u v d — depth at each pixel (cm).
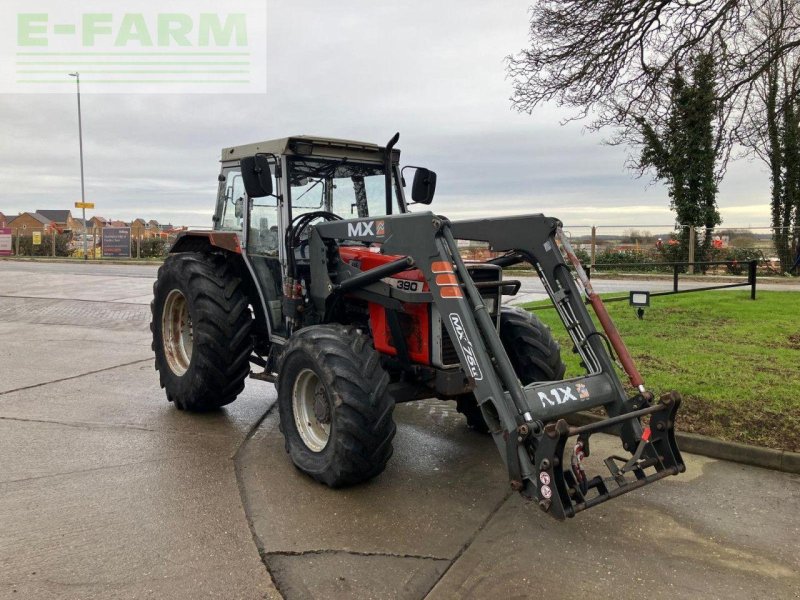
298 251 505
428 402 631
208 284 538
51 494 395
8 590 290
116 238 3606
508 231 438
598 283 1816
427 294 407
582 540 350
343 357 395
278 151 500
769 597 298
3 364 771
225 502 388
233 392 558
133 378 708
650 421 368
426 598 293
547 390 360
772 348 775
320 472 405
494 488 418
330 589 298
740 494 411
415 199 546
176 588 296
